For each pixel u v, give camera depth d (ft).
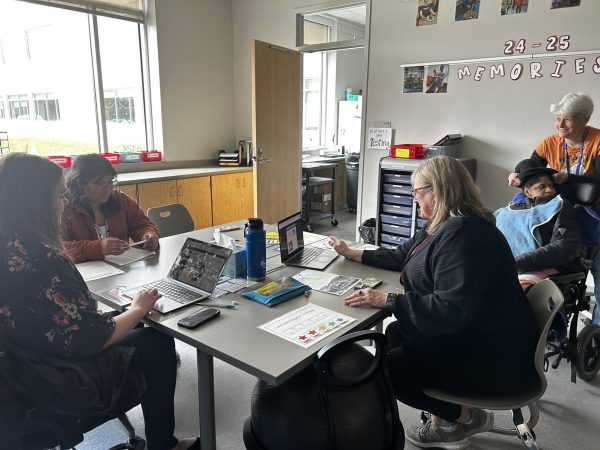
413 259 5.05
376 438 4.16
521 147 11.58
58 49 12.94
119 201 7.65
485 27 11.55
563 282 7.05
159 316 4.63
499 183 12.08
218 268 5.25
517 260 7.02
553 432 6.20
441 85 12.50
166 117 15.14
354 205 20.77
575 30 10.38
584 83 10.46
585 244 7.53
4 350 3.67
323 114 22.43
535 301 5.05
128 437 6.05
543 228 7.29
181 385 7.25
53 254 3.84
